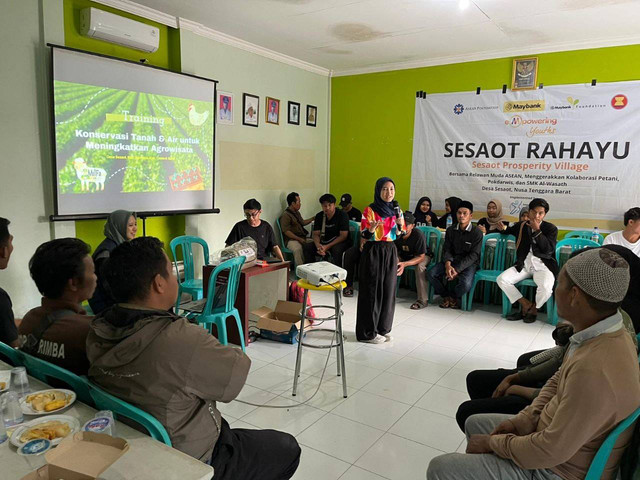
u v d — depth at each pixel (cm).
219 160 491
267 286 388
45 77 342
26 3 326
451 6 375
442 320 426
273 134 559
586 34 445
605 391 110
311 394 272
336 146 650
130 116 395
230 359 124
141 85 400
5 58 318
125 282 122
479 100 534
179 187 445
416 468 205
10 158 327
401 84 583
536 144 509
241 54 499
